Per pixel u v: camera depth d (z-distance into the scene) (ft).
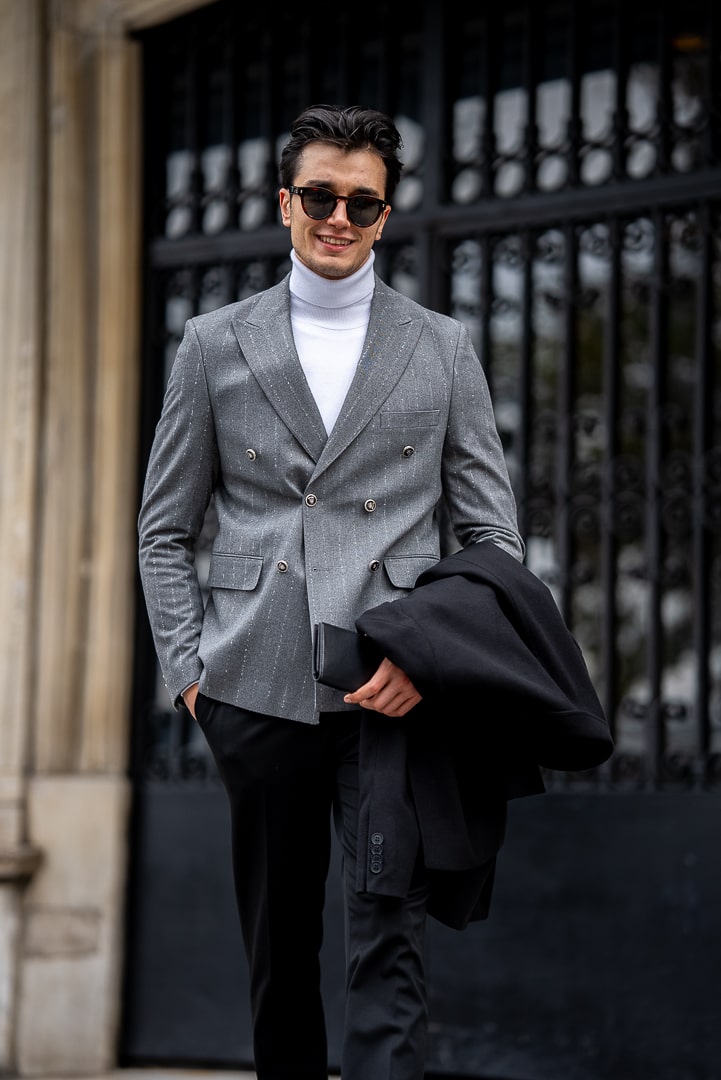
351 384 11.37
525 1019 19.08
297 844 11.76
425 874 11.15
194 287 22.26
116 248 22.06
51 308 21.95
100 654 21.65
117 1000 21.33
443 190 20.79
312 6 21.72
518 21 20.76
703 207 19.13
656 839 18.69
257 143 22.30
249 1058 20.58
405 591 11.39
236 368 11.60
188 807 21.40
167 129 22.63
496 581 11.04
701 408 19.06
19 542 21.65
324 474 11.31
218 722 11.54
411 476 11.49
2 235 21.97
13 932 21.27
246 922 12.14
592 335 26.16
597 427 20.12
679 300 27.99
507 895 19.35
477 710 10.77
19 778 21.45
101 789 21.43
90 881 21.33
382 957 10.98
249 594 11.48
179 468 11.83
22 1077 21.06
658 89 19.60
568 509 19.95
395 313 11.75
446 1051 19.42
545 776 19.42
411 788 10.95
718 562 23.66
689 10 19.72
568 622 19.84
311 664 11.27
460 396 11.79
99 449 21.85
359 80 21.49
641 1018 18.49
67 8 22.15
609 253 19.72
